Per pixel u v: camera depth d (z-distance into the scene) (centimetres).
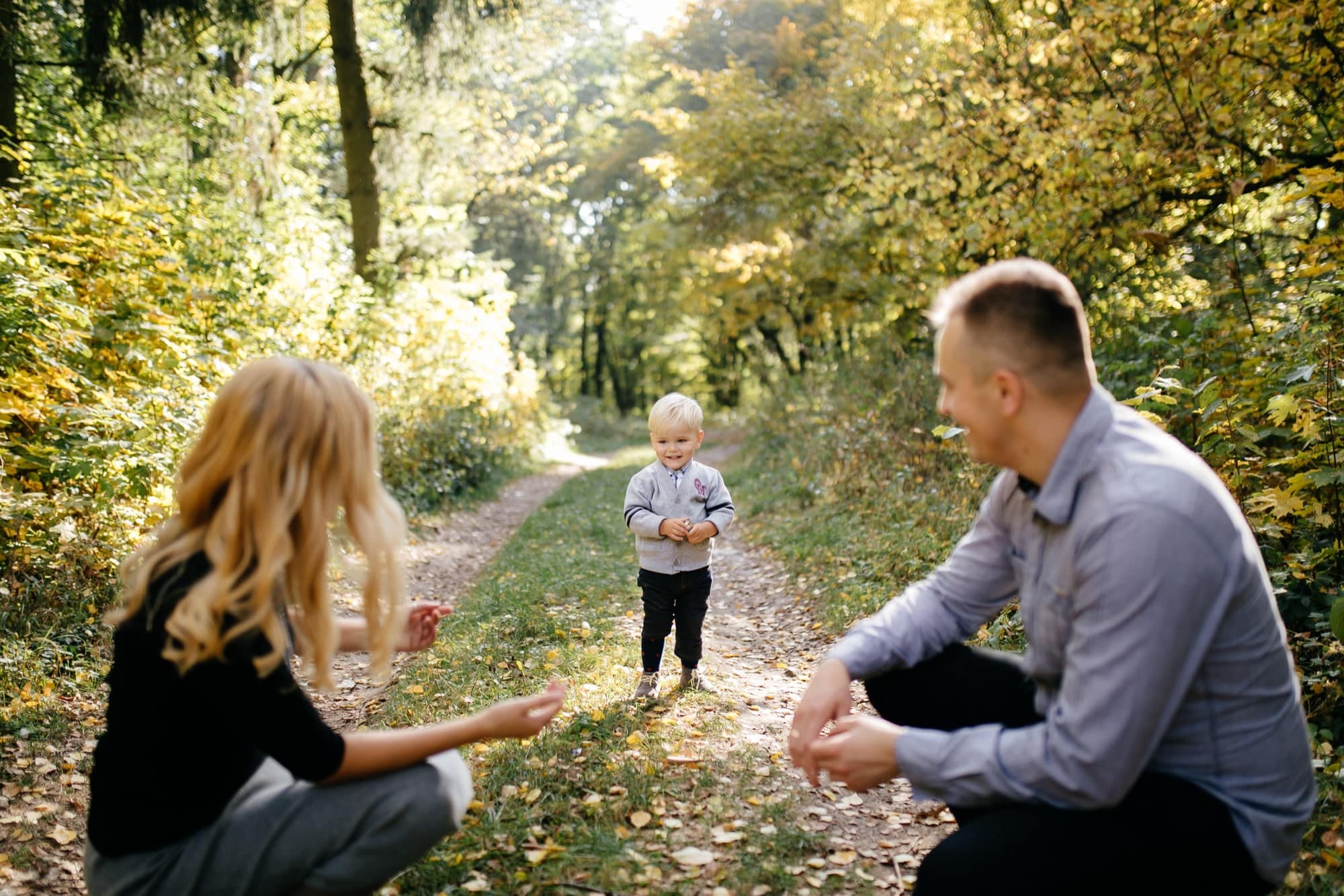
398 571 185
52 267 588
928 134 850
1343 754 298
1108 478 162
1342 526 362
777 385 1594
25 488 523
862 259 1242
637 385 4447
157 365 590
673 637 526
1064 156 681
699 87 1371
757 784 319
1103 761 156
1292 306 464
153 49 1012
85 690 415
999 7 833
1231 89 636
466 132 1558
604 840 273
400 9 1365
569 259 3428
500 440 1634
